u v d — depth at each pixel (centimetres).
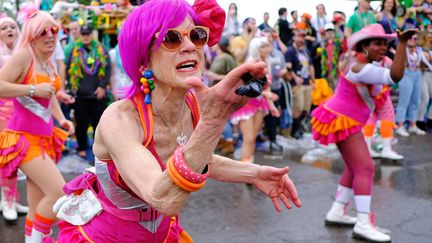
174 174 135
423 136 915
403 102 916
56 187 326
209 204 505
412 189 561
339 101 407
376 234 399
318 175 622
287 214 471
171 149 176
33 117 338
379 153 732
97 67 655
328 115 410
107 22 748
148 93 168
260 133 808
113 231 182
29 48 340
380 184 584
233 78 124
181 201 138
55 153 361
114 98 676
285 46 888
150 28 159
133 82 170
